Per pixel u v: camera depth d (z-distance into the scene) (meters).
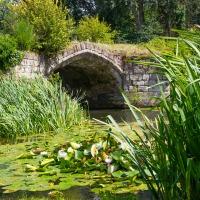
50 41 16.27
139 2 32.25
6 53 13.19
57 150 5.79
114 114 15.99
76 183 4.12
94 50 18.75
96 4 32.91
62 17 16.83
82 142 6.04
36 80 10.09
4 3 19.09
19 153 6.18
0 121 8.59
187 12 31.44
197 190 2.58
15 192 3.87
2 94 9.25
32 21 16.30
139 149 3.00
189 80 2.59
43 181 4.26
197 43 2.70
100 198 3.56
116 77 19.97
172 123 2.62
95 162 4.79
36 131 9.06
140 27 31.53
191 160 2.43
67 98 10.29
